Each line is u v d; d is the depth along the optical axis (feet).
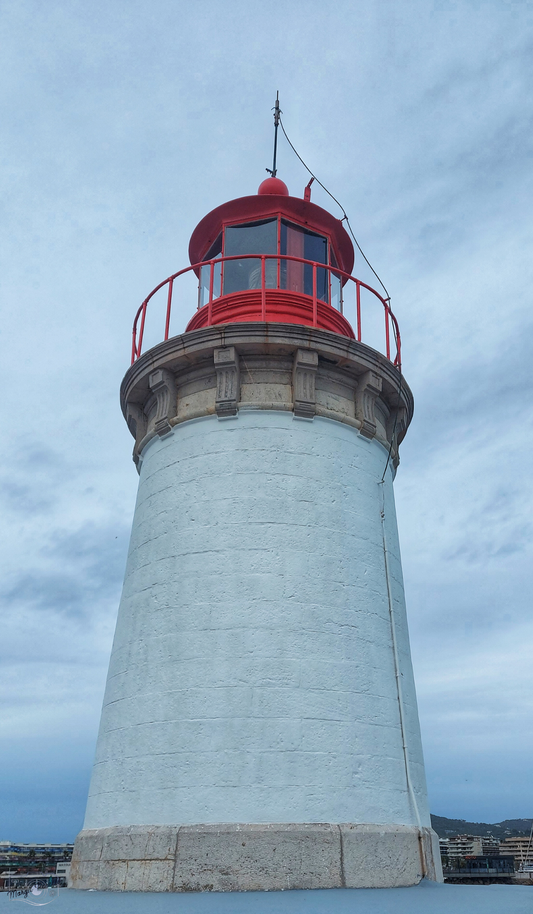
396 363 51.49
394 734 40.11
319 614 40.01
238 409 44.47
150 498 45.70
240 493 42.39
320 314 50.85
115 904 28.48
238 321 48.88
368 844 35.47
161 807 36.14
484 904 28.58
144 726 38.68
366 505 45.09
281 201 54.24
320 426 44.98
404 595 47.11
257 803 35.22
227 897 30.42
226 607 39.60
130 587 44.37
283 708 37.27
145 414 50.47
